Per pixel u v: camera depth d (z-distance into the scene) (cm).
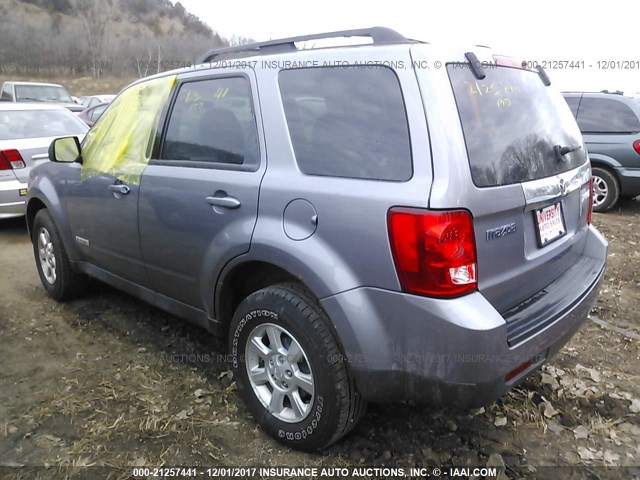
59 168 403
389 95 217
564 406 293
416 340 207
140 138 330
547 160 253
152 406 291
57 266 415
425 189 200
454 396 209
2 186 593
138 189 316
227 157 274
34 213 451
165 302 326
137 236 325
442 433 270
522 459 254
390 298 210
